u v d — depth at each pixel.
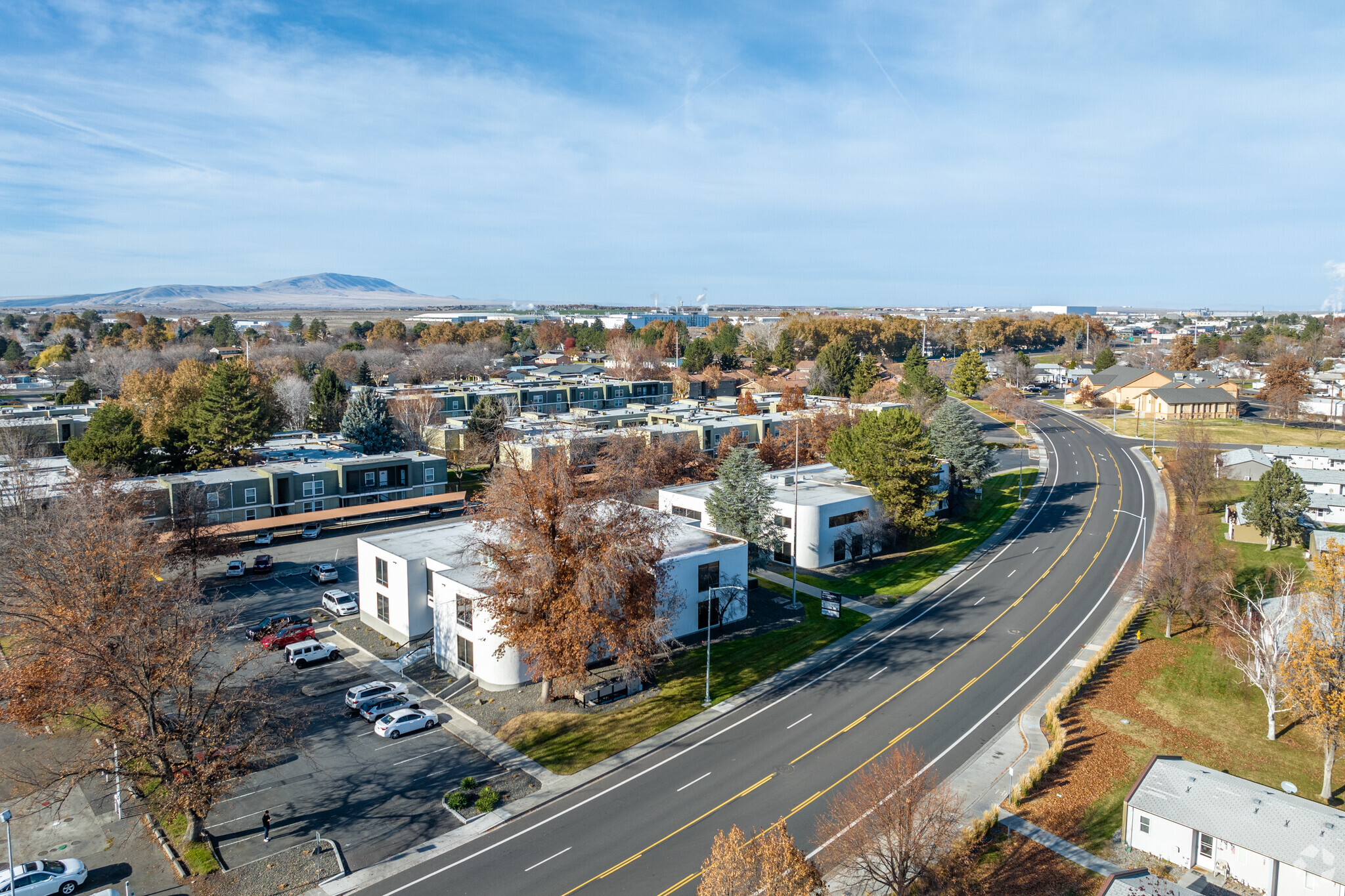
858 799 36.53
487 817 37.81
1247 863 33.94
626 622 47.25
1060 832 37.28
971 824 36.81
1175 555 61.09
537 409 155.88
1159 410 157.12
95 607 39.09
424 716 45.91
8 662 45.31
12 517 61.66
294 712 47.31
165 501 77.56
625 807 38.72
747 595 63.81
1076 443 135.75
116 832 36.47
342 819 37.53
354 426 112.12
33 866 31.64
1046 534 87.50
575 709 48.09
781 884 24.83
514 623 46.19
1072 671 54.94
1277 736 46.91
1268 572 71.31
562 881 33.22
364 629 60.47
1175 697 51.38
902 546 83.69
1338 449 110.06
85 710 44.22
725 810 38.38
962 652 57.94
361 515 92.75
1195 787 37.34
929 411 134.50
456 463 119.19
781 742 45.12
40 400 156.50
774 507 77.88
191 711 36.94
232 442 99.88
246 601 65.94
